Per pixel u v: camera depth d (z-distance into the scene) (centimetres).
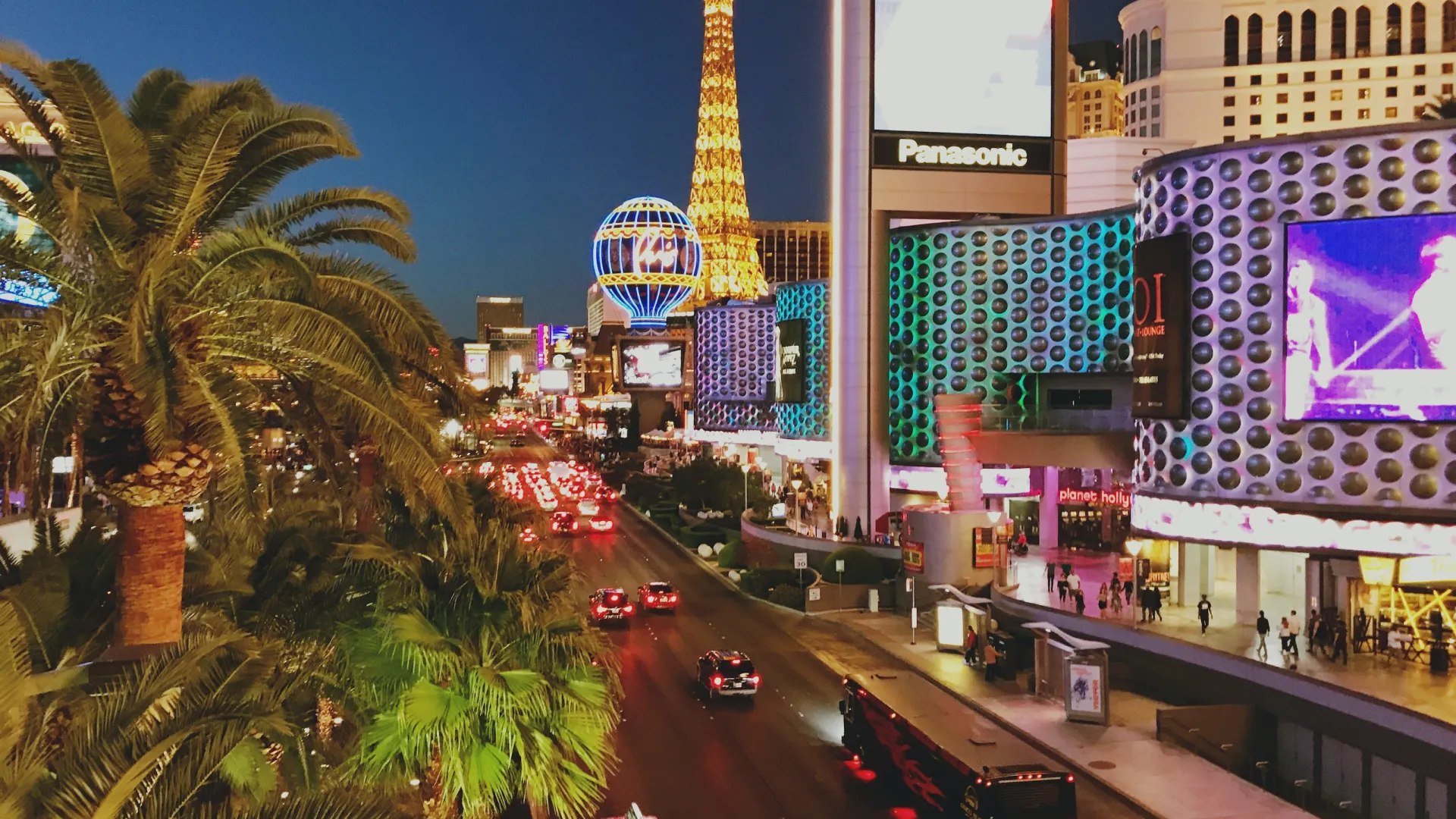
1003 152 6438
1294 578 4109
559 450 18900
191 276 1581
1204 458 3875
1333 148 3622
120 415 1538
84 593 1853
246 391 1627
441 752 1770
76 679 1285
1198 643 3472
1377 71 14262
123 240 1514
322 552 2262
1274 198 3728
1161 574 4331
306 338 1641
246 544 1958
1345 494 3575
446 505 1820
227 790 1280
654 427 17288
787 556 6272
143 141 1546
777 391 8088
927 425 6278
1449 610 3275
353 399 1727
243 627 2050
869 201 6359
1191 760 2934
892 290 6384
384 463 2212
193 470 1569
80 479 3133
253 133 1650
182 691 1195
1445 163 3450
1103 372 5869
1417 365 3462
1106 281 5847
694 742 3159
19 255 1499
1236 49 14825
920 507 5275
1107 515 5791
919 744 2566
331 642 2075
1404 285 3491
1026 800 2256
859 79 6356
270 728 1095
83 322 1501
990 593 4888
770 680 3894
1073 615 4009
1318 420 3634
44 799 937
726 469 8400
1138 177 4278
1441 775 2538
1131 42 16000
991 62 6431
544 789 1838
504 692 1728
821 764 2967
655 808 2625
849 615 5066
